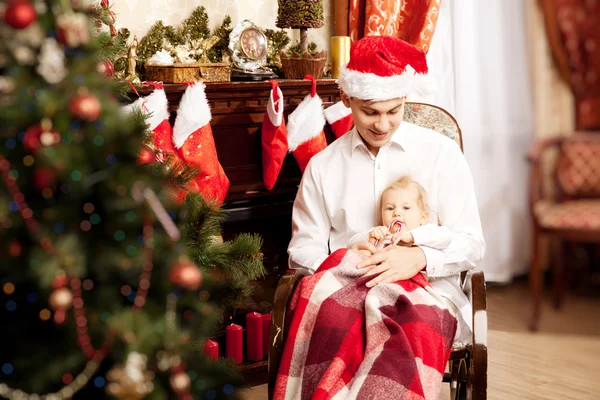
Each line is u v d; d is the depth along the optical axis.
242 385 1.56
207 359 1.55
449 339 1.89
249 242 2.08
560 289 3.55
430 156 2.15
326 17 3.18
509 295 3.82
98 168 1.29
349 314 1.82
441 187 2.12
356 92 2.02
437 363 1.75
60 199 1.27
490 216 3.88
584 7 3.77
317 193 2.21
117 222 1.29
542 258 3.97
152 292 1.38
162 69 2.53
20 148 1.23
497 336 3.19
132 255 1.29
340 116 2.75
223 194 2.51
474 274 1.87
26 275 1.26
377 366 1.67
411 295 1.88
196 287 1.35
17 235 1.25
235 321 2.70
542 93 3.86
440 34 3.50
